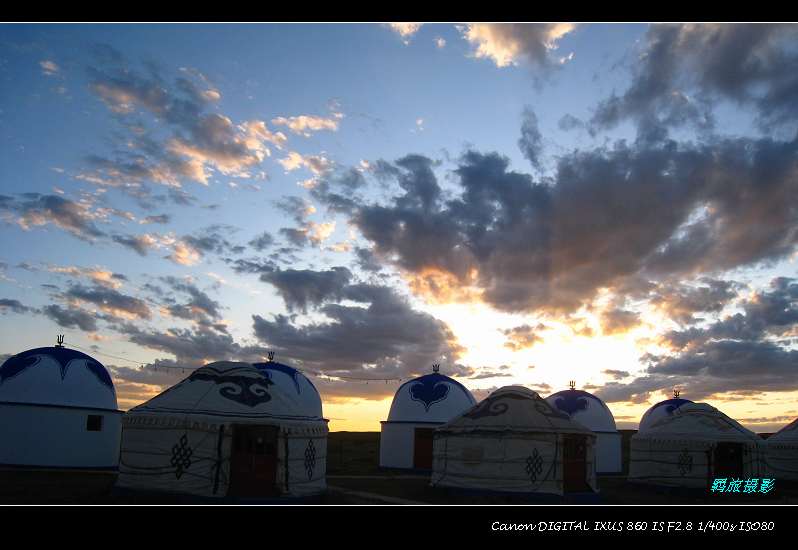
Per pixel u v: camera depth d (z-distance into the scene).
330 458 39.25
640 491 24.36
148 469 16.92
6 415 24.50
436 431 21.86
